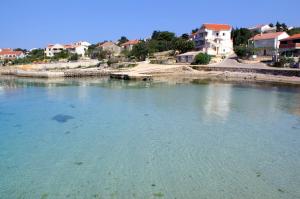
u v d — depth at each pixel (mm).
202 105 29016
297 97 33469
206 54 79750
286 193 11891
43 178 13258
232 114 25062
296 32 102375
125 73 62438
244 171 13867
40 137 19062
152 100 32125
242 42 116000
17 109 27844
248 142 17875
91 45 174000
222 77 59938
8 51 163000
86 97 34812
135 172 13820
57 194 11875
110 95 36188
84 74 69250
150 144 17594
